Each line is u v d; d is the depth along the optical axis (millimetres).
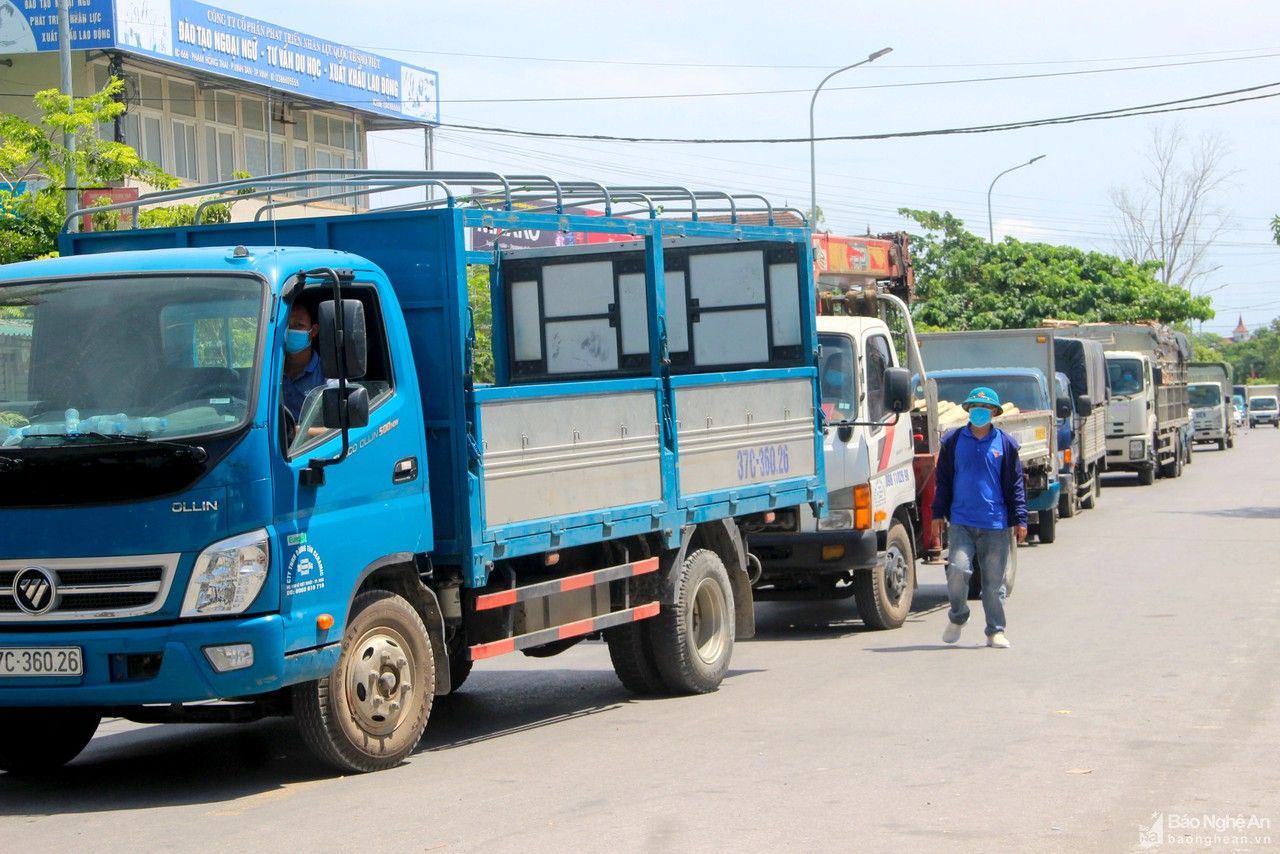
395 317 8688
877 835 6559
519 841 6625
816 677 11375
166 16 30984
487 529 8898
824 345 13859
